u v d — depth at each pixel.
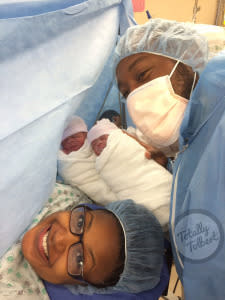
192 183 0.58
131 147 0.87
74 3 0.61
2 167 0.53
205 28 0.85
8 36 0.46
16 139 0.53
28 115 0.54
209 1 1.55
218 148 0.52
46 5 0.54
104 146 0.89
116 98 1.40
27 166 0.59
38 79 0.55
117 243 0.74
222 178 0.51
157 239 0.81
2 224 0.61
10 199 0.59
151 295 0.82
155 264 0.79
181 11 1.56
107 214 0.81
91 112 1.30
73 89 0.65
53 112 0.60
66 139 0.96
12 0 0.48
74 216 0.80
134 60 0.77
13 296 0.76
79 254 0.74
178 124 0.76
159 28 0.75
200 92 0.64
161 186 0.86
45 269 0.75
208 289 0.52
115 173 0.90
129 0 0.86
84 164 0.97
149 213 0.84
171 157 0.98
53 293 0.81
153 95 0.74
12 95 0.51
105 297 0.81
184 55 0.73
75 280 0.77
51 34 0.55
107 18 0.76
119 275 0.76
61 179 1.11
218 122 0.55
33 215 0.75
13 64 0.50
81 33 0.65
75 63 0.64
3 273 0.74
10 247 0.78
